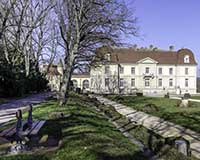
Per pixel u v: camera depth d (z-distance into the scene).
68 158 8.63
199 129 18.33
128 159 9.01
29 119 12.02
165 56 101.00
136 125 16.20
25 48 46.84
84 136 11.37
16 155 8.80
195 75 100.44
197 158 10.70
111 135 12.65
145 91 97.50
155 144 11.00
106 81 96.19
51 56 56.59
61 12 28.08
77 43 25.38
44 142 10.57
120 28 28.33
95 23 26.66
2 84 39.31
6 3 37.34
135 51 100.12
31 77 53.34
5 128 13.73
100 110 25.80
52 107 22.70
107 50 34.75
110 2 26.81
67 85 25.22
